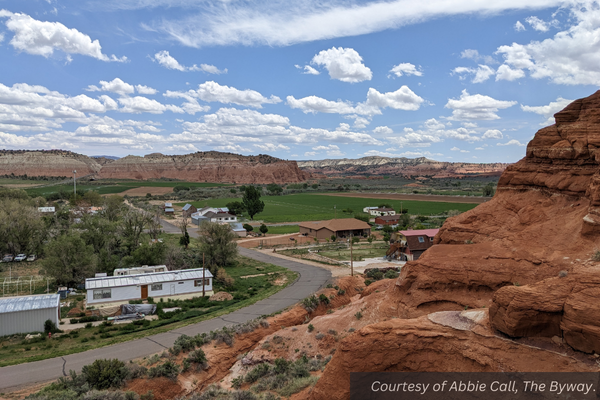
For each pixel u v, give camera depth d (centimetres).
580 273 1559
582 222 2039
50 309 4150
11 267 6906
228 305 4938
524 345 1552
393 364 1750
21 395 2703
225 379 2825
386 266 6888
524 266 2075
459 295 2227
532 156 2692
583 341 1431
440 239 2814
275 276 6384
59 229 9075
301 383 2206
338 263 7225
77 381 2620
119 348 3550
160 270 6081
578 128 2425
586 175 2309
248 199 13912
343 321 2888
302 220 13812
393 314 2503
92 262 5781
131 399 2341
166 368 2694
